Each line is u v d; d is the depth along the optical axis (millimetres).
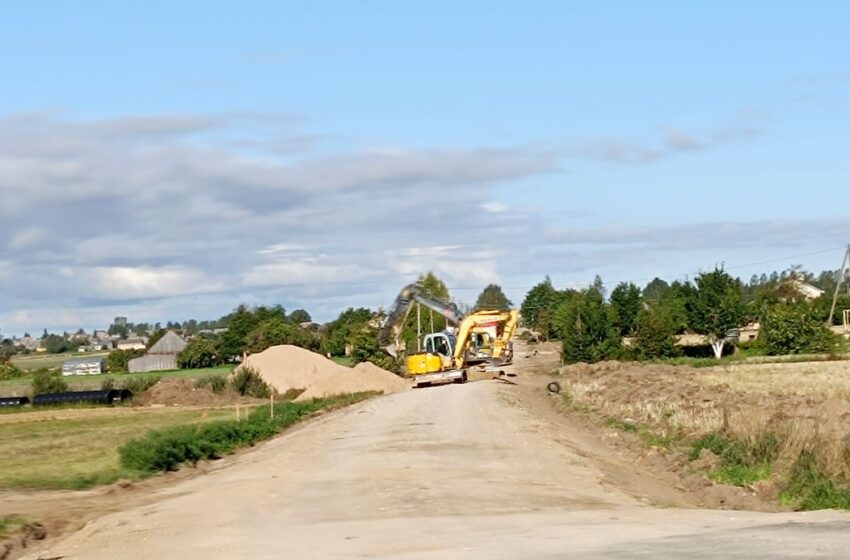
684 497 21266
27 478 28438
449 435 30422
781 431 22578
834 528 12672
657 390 44750
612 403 42281
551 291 143375
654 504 18078
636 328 87938
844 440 20641
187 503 20047
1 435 48531
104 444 41344
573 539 12906
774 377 55438
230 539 14992
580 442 30828
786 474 20875
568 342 84375
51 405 71188
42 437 46500
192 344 133375
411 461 24234
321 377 76125
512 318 62469
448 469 22531
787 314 85438
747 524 13734
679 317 87250
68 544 16531
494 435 30141
